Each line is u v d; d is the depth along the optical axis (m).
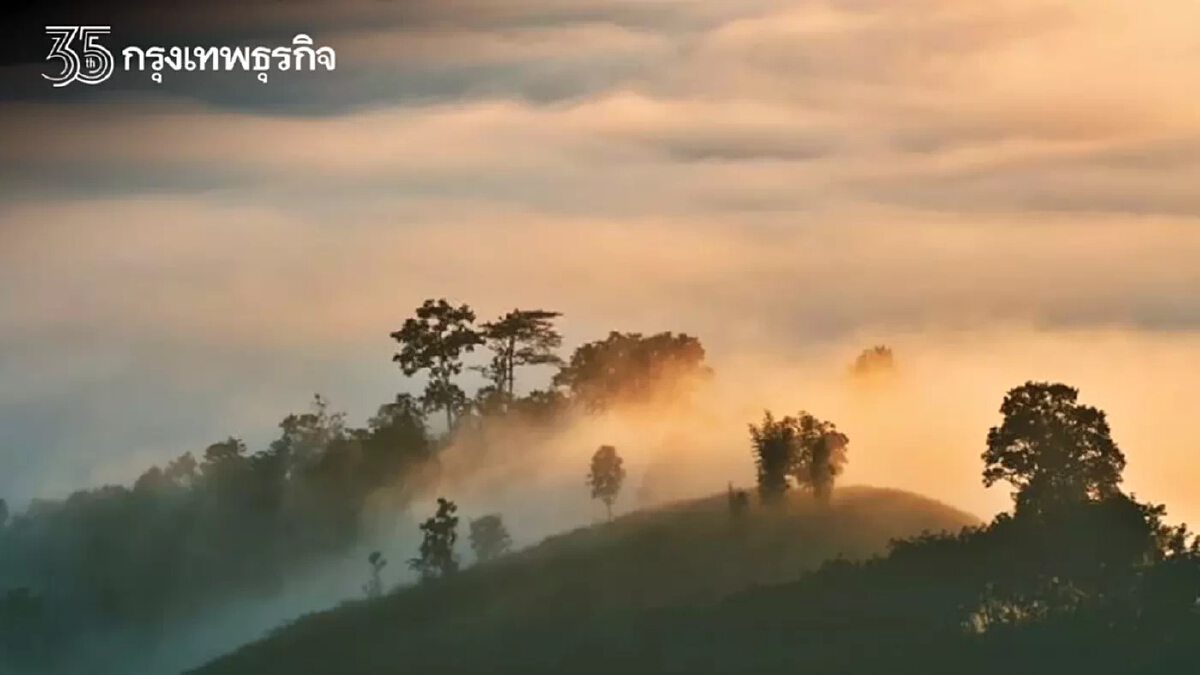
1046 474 57.34
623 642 56.50
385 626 63.56
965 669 49.44
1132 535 54.50
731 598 58.88
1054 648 49.81
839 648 52.12
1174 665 48.06
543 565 67.25
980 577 55.03
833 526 66.50
